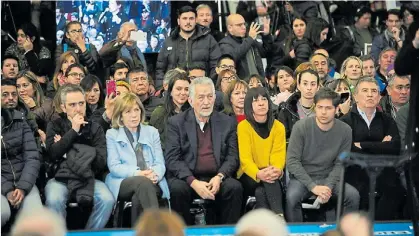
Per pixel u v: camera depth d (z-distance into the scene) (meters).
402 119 14.21
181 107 14.45
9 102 13.96
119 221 13.35
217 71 17.67
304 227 12.88
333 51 20.77
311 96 14.64
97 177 13.84
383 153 13.89
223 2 21.39
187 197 13.36
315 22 20.39
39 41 19.48
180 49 18.80
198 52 18.75
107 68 18.53
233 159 13.70
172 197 13.36
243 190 13.70
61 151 13.39
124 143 13.58
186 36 18.84
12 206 13.12
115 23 20.06
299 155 13.62
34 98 16.02
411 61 9.64
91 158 13.35
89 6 20.00
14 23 20.78
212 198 13.24
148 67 20.34
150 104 15.92
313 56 17.94
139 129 13.74
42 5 20.94
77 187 13.28
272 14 21.39
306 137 13.65
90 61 18.23
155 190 13.05
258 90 13.91
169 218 6.44
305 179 13.39
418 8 20.91
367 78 14.32
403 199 13.70
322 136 13.65
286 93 16.03
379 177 13.52
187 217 13.39
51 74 19.08
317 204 13.35
